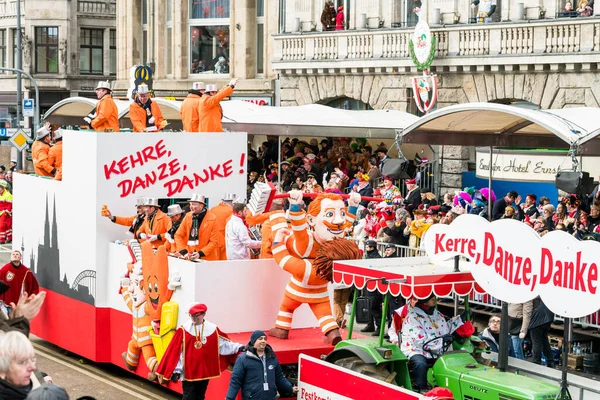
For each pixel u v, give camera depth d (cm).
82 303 1658
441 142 1884
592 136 1481
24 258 1862
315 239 1370
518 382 1105
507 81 2862
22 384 784
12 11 5728
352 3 3391
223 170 1669
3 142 5509
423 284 1154
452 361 1173
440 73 3033
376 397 1148
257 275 1428
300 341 1392
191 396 1334
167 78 4325
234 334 1417
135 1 4488
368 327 1816
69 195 1684
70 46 5650
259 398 1224
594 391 1109
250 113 2731
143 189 1620
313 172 2780
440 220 1972
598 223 1830
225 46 4109
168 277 1440
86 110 2916
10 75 5772
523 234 1077
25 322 978
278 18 3806
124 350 1581
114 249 1596
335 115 2794
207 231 1489
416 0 3209
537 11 2783
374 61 3266
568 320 1073
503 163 2144
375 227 2083
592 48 2625
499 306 1750
